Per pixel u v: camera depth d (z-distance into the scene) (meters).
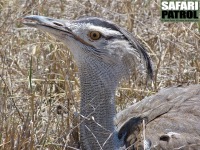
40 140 10.25
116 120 10.12
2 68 11.98
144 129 9.21
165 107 9.92
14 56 12.69
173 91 10.39
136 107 10.28
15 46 12.91
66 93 11.48
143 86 11.95
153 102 10.24
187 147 9.23
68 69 11.87
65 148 10.07
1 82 11.43
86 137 9.59
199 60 12.56
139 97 11.64
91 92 9.51
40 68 12.32
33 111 10.37
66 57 12.14
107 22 9.52
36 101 11.14
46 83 11.80
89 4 14.13
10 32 13.23
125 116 10.16
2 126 10.23
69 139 10.38
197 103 9.91
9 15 13.66
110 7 14.19
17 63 12.34
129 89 11.62
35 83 11.98
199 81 12.12
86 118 9.48
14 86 11.89
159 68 12.54
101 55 9.41
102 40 9.40
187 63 12.68
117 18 13.88
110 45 9.41
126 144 9.49
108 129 9.50
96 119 9.51
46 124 10.84
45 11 13.88
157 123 9.57
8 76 11.93
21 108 11.14
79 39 9.38
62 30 9.38
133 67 9.67
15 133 10.14
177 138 9.29
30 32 13.38
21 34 13.41
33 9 13.83
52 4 14.22
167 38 13.33
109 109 9.51
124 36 9.55
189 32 13.45
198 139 9.32
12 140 9.88
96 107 9.48
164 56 12.84
